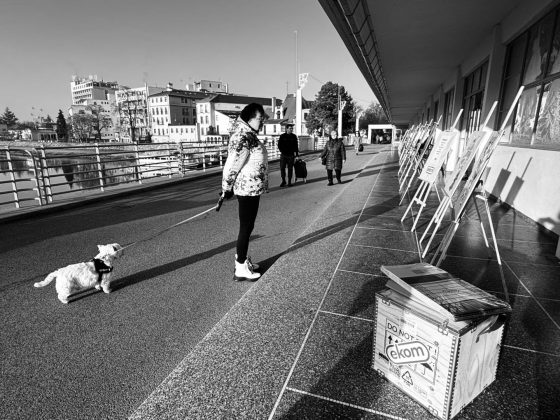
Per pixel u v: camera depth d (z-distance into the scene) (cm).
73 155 922
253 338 249
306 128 7056
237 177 365
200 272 435
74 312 340
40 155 816
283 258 408
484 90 859
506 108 766
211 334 255
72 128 10950
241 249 393
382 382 202
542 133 584
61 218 729
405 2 640
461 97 1195
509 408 180
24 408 221
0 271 443
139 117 10644
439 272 212
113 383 243
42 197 817
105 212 784
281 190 1092
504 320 185
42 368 258
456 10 688
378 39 878
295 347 237
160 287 394
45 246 541
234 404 189
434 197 799
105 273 373
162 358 270
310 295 312
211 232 612
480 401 185
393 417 177
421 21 746
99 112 11394
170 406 189
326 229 534
